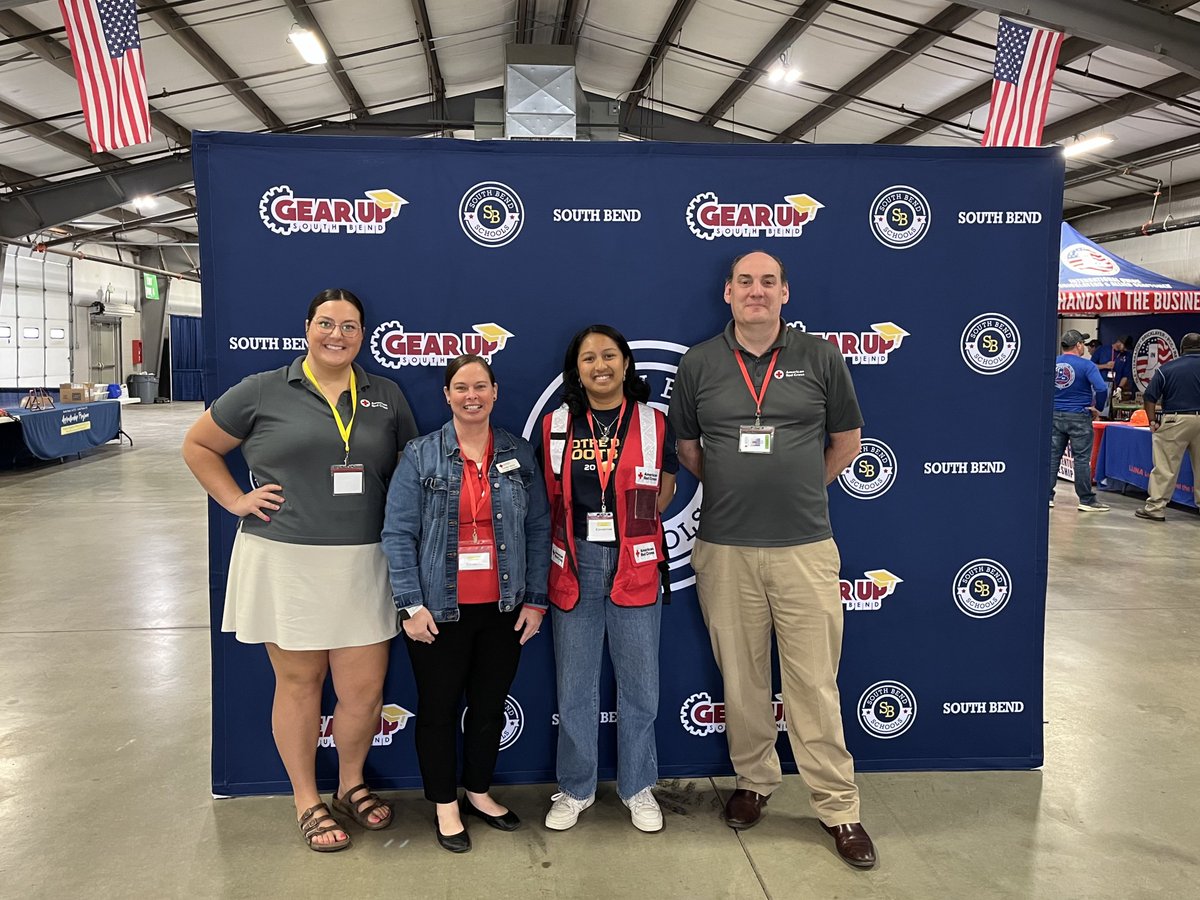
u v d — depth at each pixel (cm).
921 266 238
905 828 221
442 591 196
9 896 190
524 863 204
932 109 911
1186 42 573
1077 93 800
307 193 224
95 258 1440
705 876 199
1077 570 493
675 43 882
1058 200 238
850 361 240
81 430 972
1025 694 252
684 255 234
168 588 451
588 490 203
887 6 692
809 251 236
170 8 663
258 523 199
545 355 235
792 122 1062
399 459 204
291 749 212
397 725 241
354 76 939
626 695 213
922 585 247
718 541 212
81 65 500
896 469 244
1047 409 245
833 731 209
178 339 2084
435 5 793
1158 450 643
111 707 295
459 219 229
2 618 399
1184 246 1104
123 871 200
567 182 230
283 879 197
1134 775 249
